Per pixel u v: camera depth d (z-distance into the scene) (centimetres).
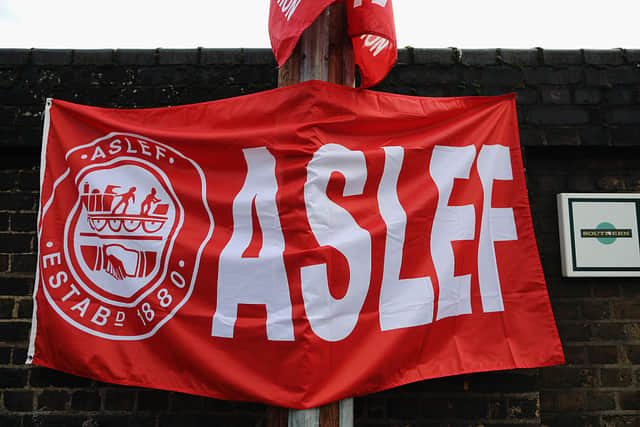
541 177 327
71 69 315
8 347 301
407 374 237
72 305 251
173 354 239
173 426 292
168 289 244
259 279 230
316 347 218
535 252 263
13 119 308
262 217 235
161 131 257
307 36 240
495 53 318
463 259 254
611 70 319
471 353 248
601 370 309
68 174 262
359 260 232
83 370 244
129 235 251
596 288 317
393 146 250
